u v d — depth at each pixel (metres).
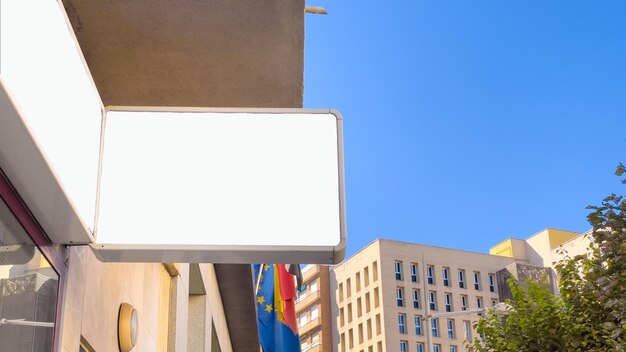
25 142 3.70
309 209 4.95
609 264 12.49
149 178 4.97
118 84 7.29
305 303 130.75
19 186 4.16
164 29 6.70
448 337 127.44
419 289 128.25
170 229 4.88
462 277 131.75
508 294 122.25
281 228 4.91
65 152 4.20
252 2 6.48
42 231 4.72
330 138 5.11
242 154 5.04
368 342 125.94
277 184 5.00
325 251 4.88
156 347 10.85
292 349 20.45
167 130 5.08
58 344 5.02
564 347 13.63
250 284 20.27
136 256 4.91
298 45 6.94
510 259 132.00
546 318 14.16
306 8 7.37
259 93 7.53
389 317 123.62
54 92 3.92
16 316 4.40
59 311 5.07
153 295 10.50
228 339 25.33
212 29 6.70
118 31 6.68
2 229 4.12
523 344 14.45
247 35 6.81
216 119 5.12
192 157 5.04
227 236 4.87
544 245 129.38
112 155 5.00
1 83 3.21
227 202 4.94
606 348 12.53
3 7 3.14
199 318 16.42
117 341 8.07
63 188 4.16
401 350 123.38
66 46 4.09
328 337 125.81
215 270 19.33
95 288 6.98
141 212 4.90
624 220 12.18
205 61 7.06
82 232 4.72
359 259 131.12
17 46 3.33
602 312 13.16
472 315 129.75
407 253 129.12
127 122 5.07
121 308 8.22
